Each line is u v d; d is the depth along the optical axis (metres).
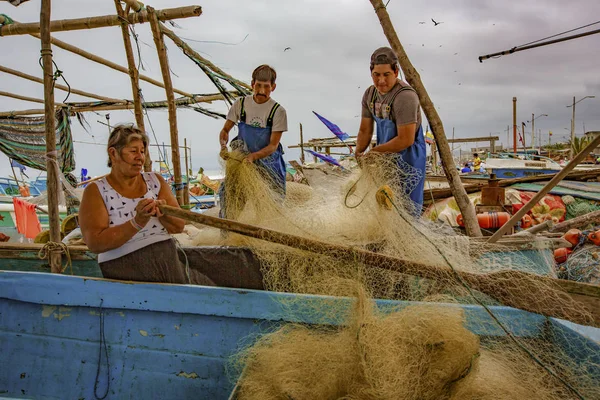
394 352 2.14
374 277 2.87
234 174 3.67
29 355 2.99
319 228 3.26
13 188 18.50
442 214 6.61
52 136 3.98
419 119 3.70
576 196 7.45
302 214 3.45
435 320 2.28
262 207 3.50
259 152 3.97
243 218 3.54
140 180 3.12
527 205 3.81
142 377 2.83
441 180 11.19
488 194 5.47
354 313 2.41
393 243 3.01
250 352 2.49
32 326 2.99
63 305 2.94
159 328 2.82
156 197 3.15
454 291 2.75
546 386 2.22
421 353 2.14
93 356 2.89
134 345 2.84
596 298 2.29
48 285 2.93
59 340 2.95
